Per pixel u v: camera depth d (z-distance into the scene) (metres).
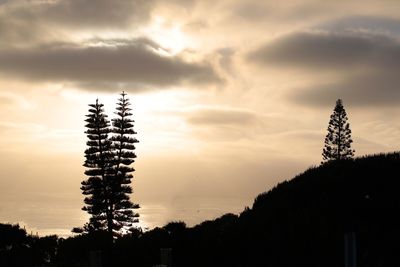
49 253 40.16
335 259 22.22
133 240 34.00
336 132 69.62
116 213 63.31
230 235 28.61
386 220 24.02
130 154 64.44
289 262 23.23
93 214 63.06
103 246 36.91
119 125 64.38
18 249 38.22
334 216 25.31
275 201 30.48
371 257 21.72
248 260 25.09
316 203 27.27
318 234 24.08
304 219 25.86
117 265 30.58
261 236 26.48
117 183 62.69
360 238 22.89
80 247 39.00
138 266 29.53
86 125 63.91
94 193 62.69
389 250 21.83
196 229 32.62
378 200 25.86
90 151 63.62
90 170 63.75
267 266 23.77
